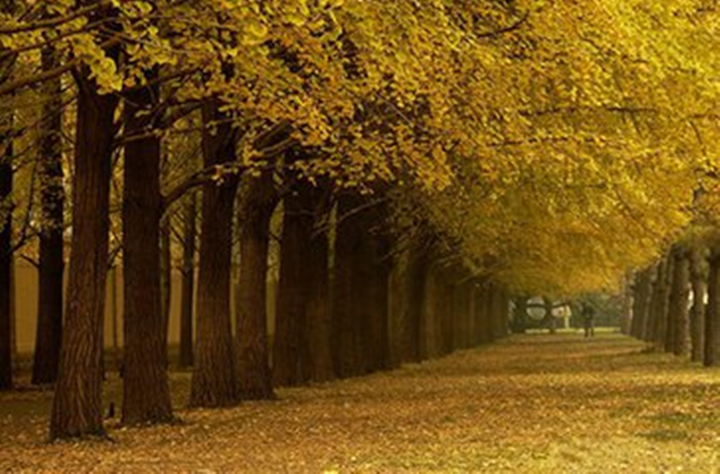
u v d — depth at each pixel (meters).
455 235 58.56
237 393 36.28
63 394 26.64
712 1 30.81
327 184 46.03
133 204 30.22
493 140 29.98
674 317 72.88
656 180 35.28
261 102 24.81
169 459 22.30
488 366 65.62
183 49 21.66
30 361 70.31
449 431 26.50
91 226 26.78
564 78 29.25
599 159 33.28
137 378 30.16
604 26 27.45
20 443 26.62
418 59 24.28
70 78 37.75
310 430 27.70
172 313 89.25
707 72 30.14
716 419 28.36
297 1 18.58
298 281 45.94
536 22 27.56
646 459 20.62
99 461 22.33
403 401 37.19
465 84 28.58
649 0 28.73
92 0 21.62
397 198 49.88
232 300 83.19
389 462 20.55
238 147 38.41
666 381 45.84
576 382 46.78
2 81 32.25
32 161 45.41
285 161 40.09
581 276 88.25
